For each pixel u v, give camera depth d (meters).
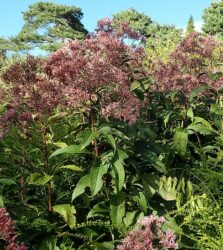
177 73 7.18
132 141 5.75
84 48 5.74
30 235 5.25
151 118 7.16
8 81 5.47
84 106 5.48
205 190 6.02
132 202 5.76
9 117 5.43
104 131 5.34
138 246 4.28
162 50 16.83
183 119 6.79
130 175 5.78
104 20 6.68
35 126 5.71
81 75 5.29
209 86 7.24
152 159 5.77
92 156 5.64
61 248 5.23
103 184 5.64
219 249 5.09
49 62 5.57
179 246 5.30
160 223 4.50
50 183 5.43
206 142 7.14
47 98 5.38
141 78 6.86
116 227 5.36
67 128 6.88
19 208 5.34
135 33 6.79
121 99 5.56
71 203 5.73
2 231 4.03
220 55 8.32
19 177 6.20
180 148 6.23
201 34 7.84
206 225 5.54
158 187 5.66
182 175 6.34
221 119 7.00
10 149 5.57
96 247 5.23
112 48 6.07
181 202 5.84
